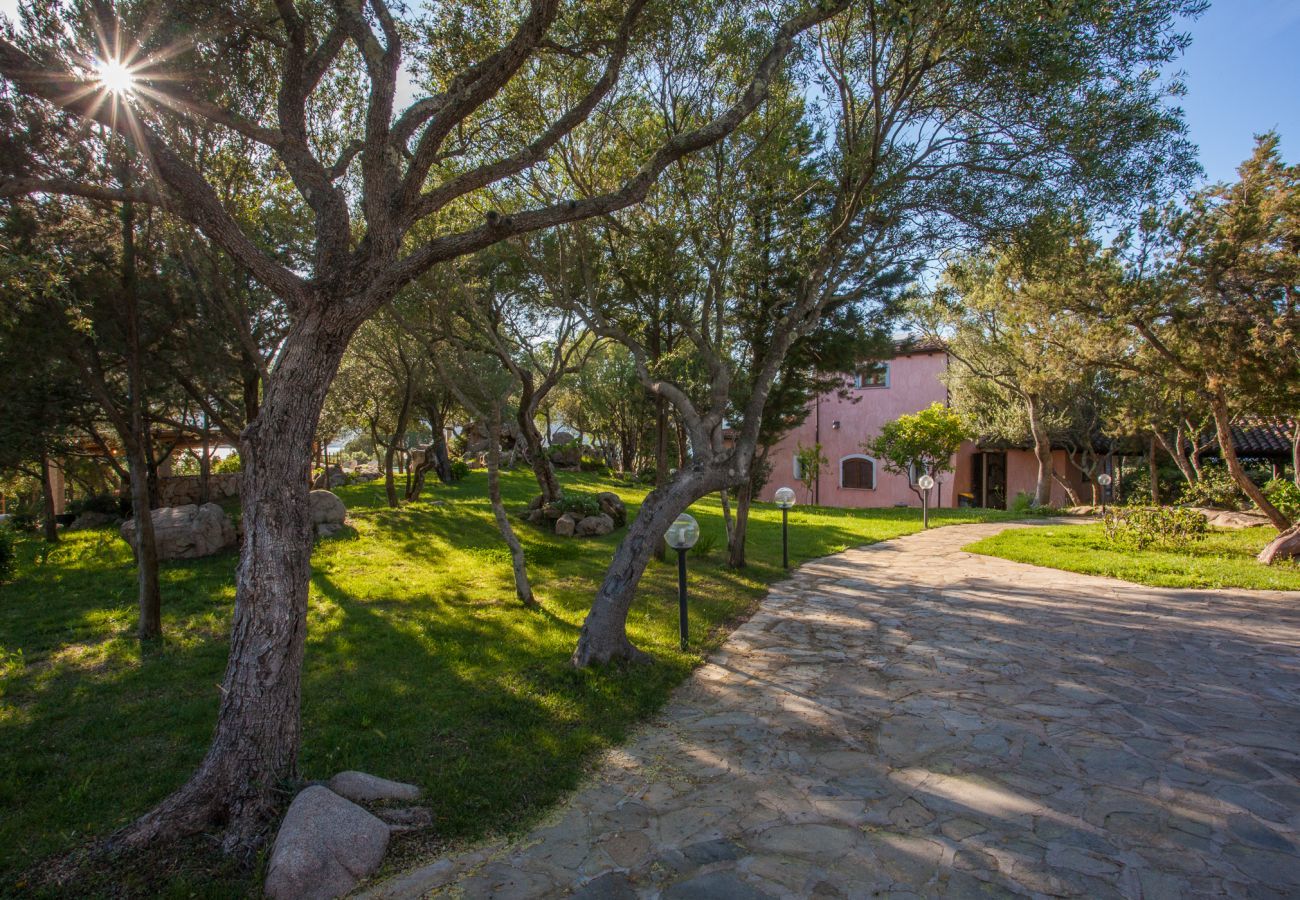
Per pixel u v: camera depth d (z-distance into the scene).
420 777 4.23
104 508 17.56
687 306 10.90
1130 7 6.28
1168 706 5.50
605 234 9.85
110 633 7.53
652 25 6.97
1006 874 3.26
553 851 3.52
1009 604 9.34
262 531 3.70
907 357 27.84
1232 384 12.11
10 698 5.70
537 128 8.15
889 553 14.27
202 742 4.83
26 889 3.15
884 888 3.16
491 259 10.28
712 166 9.12
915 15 6.24
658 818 3.85
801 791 4.14
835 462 29.61
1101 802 3.96
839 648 7.25
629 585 6.44
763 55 7.86
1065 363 15.13
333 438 30.91
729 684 6.13
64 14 4.71
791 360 12.08
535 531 15.05
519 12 6.94
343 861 3.26
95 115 3.78
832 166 8.93
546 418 37.03
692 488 6.68
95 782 4.25
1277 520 13.39
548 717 5.18
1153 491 21.69
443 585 9.98
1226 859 3.38
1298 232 10.90
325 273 3.95
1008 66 6.85
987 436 26.80
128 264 6.99
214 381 10.10
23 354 6.99
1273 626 8.01
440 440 25.20
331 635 7.37
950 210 8.23
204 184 3.87
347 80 7.40
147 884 3.16
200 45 5.29
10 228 6.37
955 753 4.65
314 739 4.75
